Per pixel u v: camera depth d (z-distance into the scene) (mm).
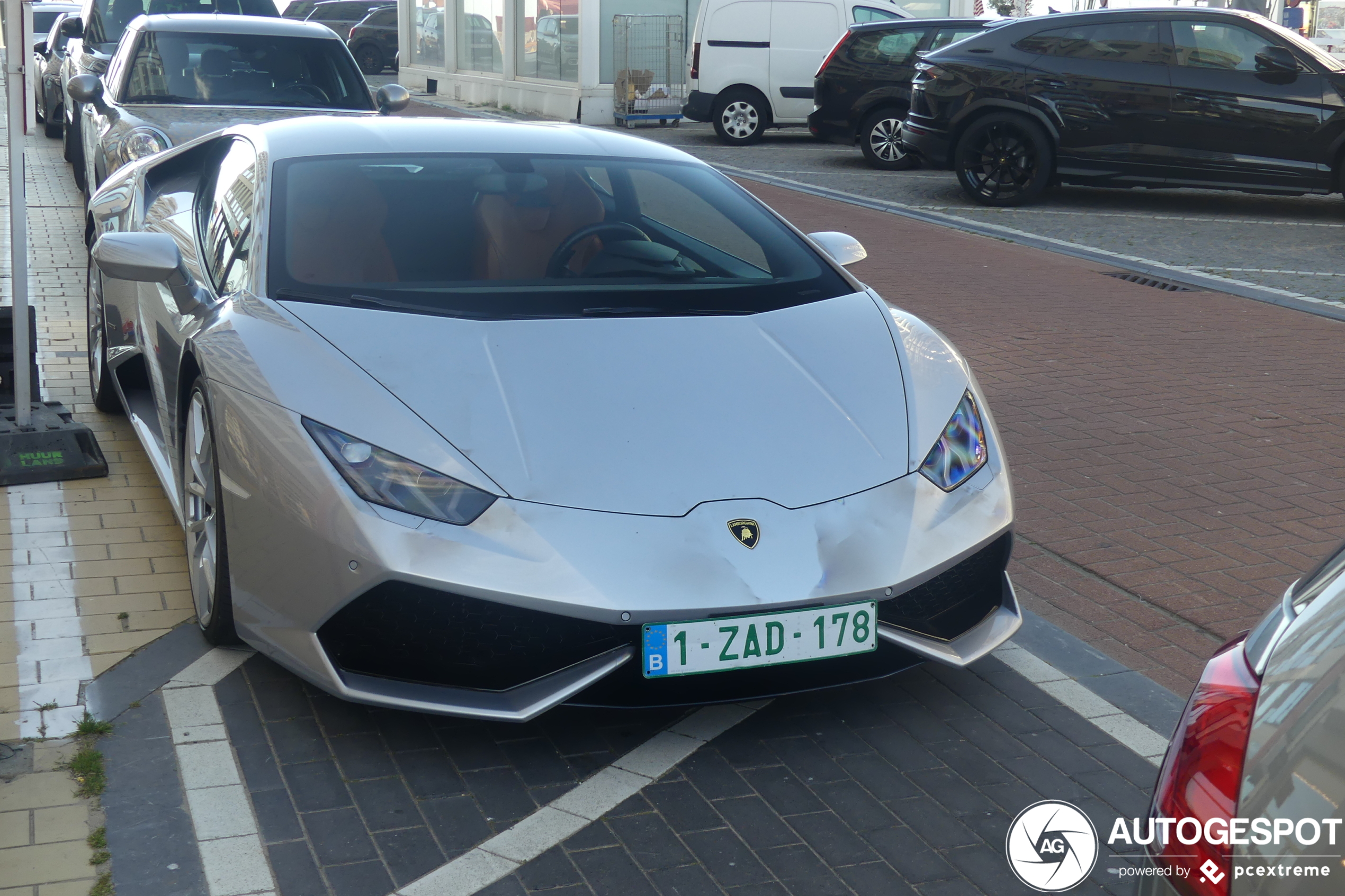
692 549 2727
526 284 3424
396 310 3223
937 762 2928
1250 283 8852
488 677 2781
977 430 3258
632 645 2713
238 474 2951
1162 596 3930
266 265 3375
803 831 2633
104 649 3348
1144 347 7090
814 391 3156
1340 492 4852
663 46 20188
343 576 2711
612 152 4121
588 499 2766
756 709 3162
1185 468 5113
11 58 4555
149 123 7156
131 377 4797
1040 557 4234
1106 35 11906
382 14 31422
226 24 8445
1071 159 12039
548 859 2508
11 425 4793
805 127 18219
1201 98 11602
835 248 4129
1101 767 2930
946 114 12414
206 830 2555
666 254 3688
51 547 4047
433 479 2752
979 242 10477
